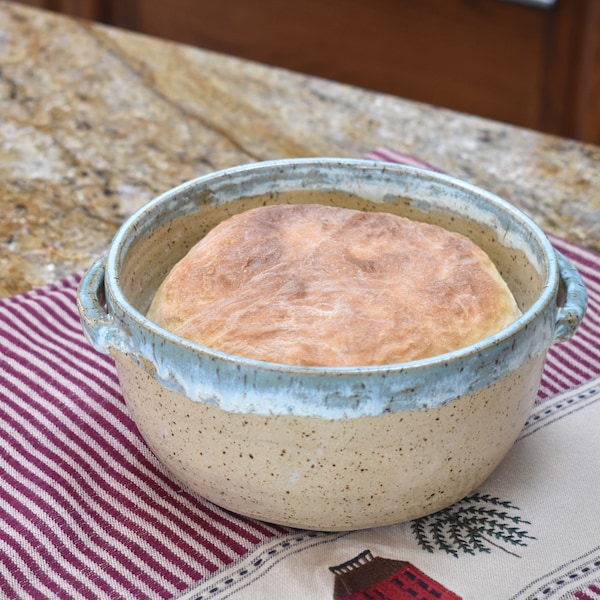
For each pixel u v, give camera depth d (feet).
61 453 2.13
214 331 1.85
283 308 1.87
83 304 1.91
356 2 6.02
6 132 3.46
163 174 3.26
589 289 2.66
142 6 6.71
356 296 1.90
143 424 1.91
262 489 1.80
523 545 1.90
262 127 3.56
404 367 1.67
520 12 5.52
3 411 2.24
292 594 1.81
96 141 3.43
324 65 6.38
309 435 1.71
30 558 1.89
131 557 1.90
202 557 1.89
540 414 2.23
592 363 2.39
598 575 1.83
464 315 1.89
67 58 4.01
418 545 1.90
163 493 2.04
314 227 2.12
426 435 1.74
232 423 1.73
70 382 2.33
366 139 3.50
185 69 3.98
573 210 3.10
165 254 2.20
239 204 2.27
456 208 2.22
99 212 3.06
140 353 1.79
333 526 1.86
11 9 4.41
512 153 3.43
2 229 2.95
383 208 2.29
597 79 5.41
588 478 2.05
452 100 6.08
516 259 2.13
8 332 2.50
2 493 2.03
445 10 5.77
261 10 6.34
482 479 1.91
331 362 1.77
